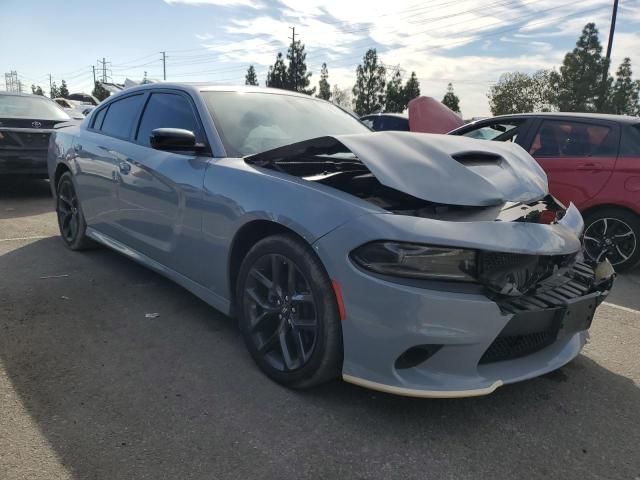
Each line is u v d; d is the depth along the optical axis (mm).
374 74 56812
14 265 4492
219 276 2998
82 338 3152
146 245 3674
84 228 4750
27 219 6355
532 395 2713
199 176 3082
